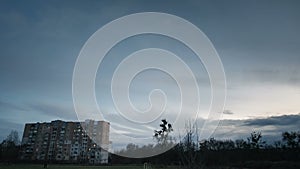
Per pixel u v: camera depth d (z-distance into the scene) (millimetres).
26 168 52719
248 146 39750
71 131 101438
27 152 100375
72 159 95062
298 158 39938
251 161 37438
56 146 99500
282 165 37281
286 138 42094
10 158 75188
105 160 85875
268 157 39938
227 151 26422
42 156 98938
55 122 103250
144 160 37375
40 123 104688
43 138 101875
